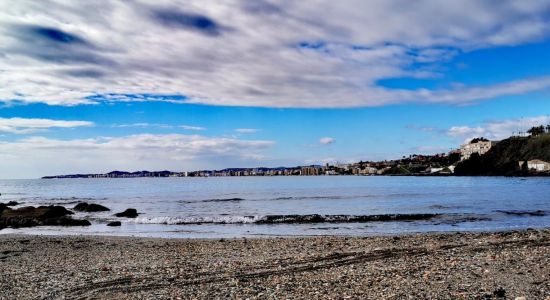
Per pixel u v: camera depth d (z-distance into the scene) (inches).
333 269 589.3
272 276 554.3
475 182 6978.4
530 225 1328.7
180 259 730.8
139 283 534.9
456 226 1330.0
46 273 618.5
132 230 1378.0
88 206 2137.1
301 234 1193.4
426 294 430.0
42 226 1545.3
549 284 461.7
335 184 6510.8
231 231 1300.4
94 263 713.0
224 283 520.1
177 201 2829.7
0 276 601.9
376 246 821.2
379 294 436.1
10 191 5300.2
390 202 2559.1
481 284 468.8
